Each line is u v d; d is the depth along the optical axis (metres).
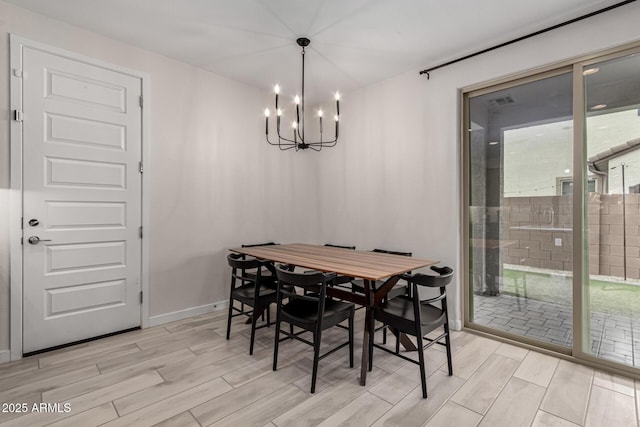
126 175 2.95
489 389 2.06
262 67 3.42
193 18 2.54
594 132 2.38
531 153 2.72
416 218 3.38
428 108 3.29
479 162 3.05
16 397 1.94
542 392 2.02
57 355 2.50
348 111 4.07
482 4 2.32
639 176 2.20
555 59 2.50
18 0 2.33
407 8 2.38
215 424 1.71
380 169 3.72
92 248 2.78
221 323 3.22
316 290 2.40
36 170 2.50
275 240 4.14
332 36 2.79
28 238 2.47
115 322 2.90
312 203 4.52
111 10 2.45
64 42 2.61
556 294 2.57
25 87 2.45
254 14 2.48
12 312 2.39
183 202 3.33
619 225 2.28
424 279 1.96
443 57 3.13
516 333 2.78
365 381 2.12
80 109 2.70
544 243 2.64
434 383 2.12
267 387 2.07
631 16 2.18
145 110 3.05
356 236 3.97
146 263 3.08
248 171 3.88
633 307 2.22
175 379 2.16
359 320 3.36
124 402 1.90
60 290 2.62
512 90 2.84
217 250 3.60
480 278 3.04
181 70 3.30
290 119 4.31
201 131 3.46
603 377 2.21
